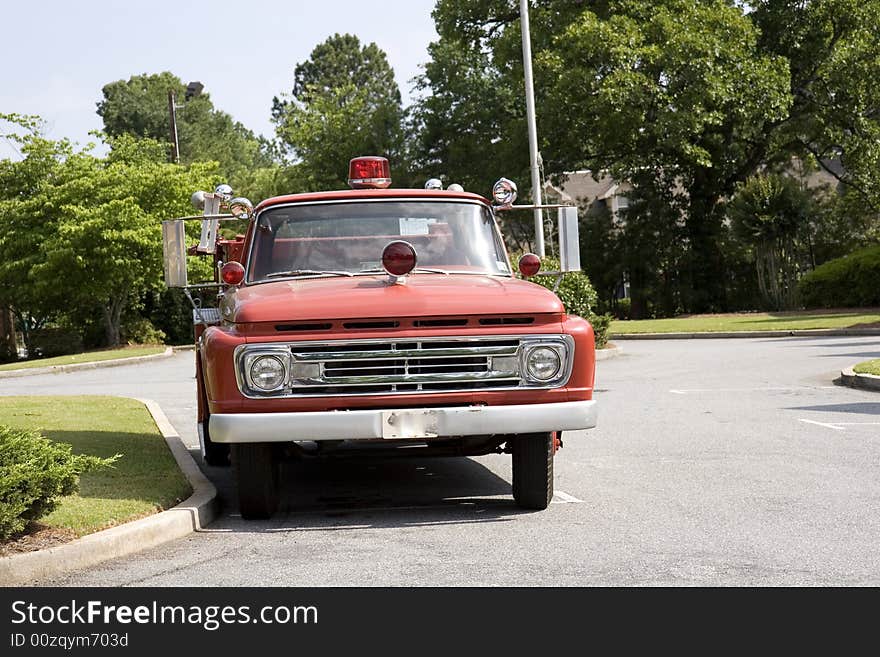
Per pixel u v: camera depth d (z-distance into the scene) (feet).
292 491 32.94
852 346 85.51
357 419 25.70
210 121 341.00
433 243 31.14
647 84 145.28
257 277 30.50
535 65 151.43
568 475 34.01
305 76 384.47
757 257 158.71
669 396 56.44
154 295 154.10
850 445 38.29
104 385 80.02
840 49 156.97
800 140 171.32
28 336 159.74
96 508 26.45
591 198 256.52
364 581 21.40
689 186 176.86
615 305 190.60
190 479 31.99
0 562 21.62
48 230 141.69
